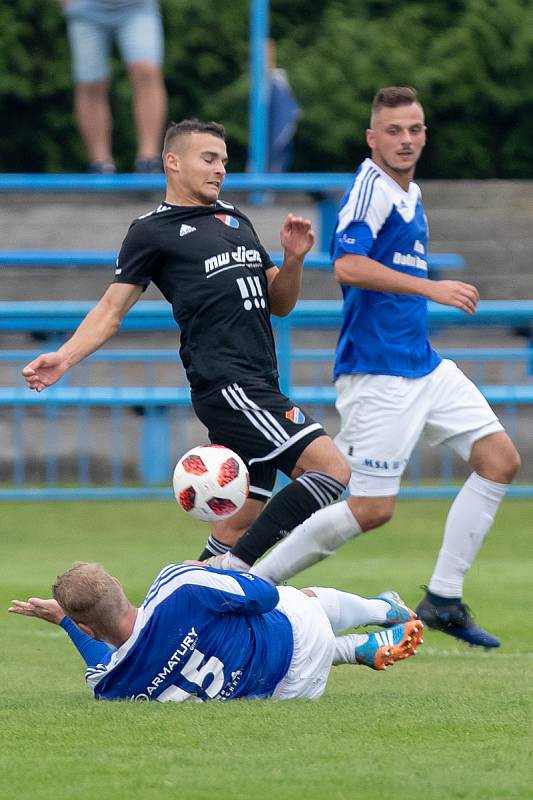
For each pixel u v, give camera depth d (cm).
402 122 2406
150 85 5447
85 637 1770
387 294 2419
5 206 5906
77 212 5916
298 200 5850
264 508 2120
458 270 6606
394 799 1293
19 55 8838
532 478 4591
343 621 1881
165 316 4259
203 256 2103
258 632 1716
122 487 4362
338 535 2377
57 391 4281
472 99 9262
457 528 2425
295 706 1689
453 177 9550
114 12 5391
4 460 4600
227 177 5650
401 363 2423
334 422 4656
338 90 8981
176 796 1304
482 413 2448
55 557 3428
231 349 2102
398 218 2427
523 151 9500
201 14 8962
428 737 1548
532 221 6869
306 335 5356
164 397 4306
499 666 2202
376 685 1964
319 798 1296
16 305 4275
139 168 5516
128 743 1505
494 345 5475
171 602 1675
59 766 1414
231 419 2105
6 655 2275
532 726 1609
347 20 9112
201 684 1698
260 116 6412
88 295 5756
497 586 3058
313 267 5359
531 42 9194
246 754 1459
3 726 1596
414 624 1861
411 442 2419
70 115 9094
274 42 9219
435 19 9300
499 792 1315
